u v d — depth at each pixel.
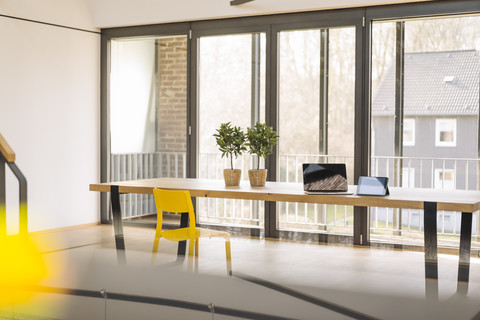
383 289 3.39
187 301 2.97
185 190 4.73
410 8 6.00
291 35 6.87
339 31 6.63
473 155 6.61
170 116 7.32
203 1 6.89
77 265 3.80
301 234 6.64
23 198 4.03
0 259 3.85
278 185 5.05
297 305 3.06
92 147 7.58
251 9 6.64
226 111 7.22
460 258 4.00
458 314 2.95
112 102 7.65
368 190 4.29
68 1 7.18
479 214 6.77
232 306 2.98
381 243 6.27
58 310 2.80
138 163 7.52
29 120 6.81
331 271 4.06
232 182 5.05
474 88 6.55
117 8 7.36
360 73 6.27
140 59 7.46
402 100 6.84
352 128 6.68
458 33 6.58
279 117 6.95
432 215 3.96
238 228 7.03
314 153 6.89
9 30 6.56
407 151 6.88
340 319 2.85
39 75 6.90
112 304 2.94
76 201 7.40
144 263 3.96
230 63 7.14
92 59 7.52
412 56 6.77
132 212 7.54
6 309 2.82
